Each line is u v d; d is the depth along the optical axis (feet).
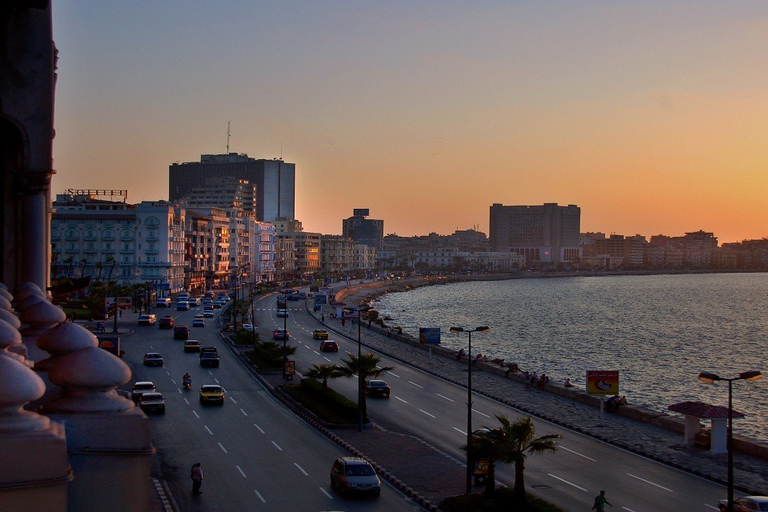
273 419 212.23
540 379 283.18
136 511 26.12
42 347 30.45
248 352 333.62
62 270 608.60
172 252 639.35
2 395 21.88
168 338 383.86
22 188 70.74
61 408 26.22
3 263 79.61
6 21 61.52
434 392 265.95
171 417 210.59
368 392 254.06
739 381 367.25
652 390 341.21
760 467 173.17
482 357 344.28
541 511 132.36
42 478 22.47
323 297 607.78
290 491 145.38
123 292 538.47
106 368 26.50
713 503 146.51
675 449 188.65
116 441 25.98
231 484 148.87
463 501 136.15
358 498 141.59
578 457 180.75
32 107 64.28
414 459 172.76
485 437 140.26
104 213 622.95
